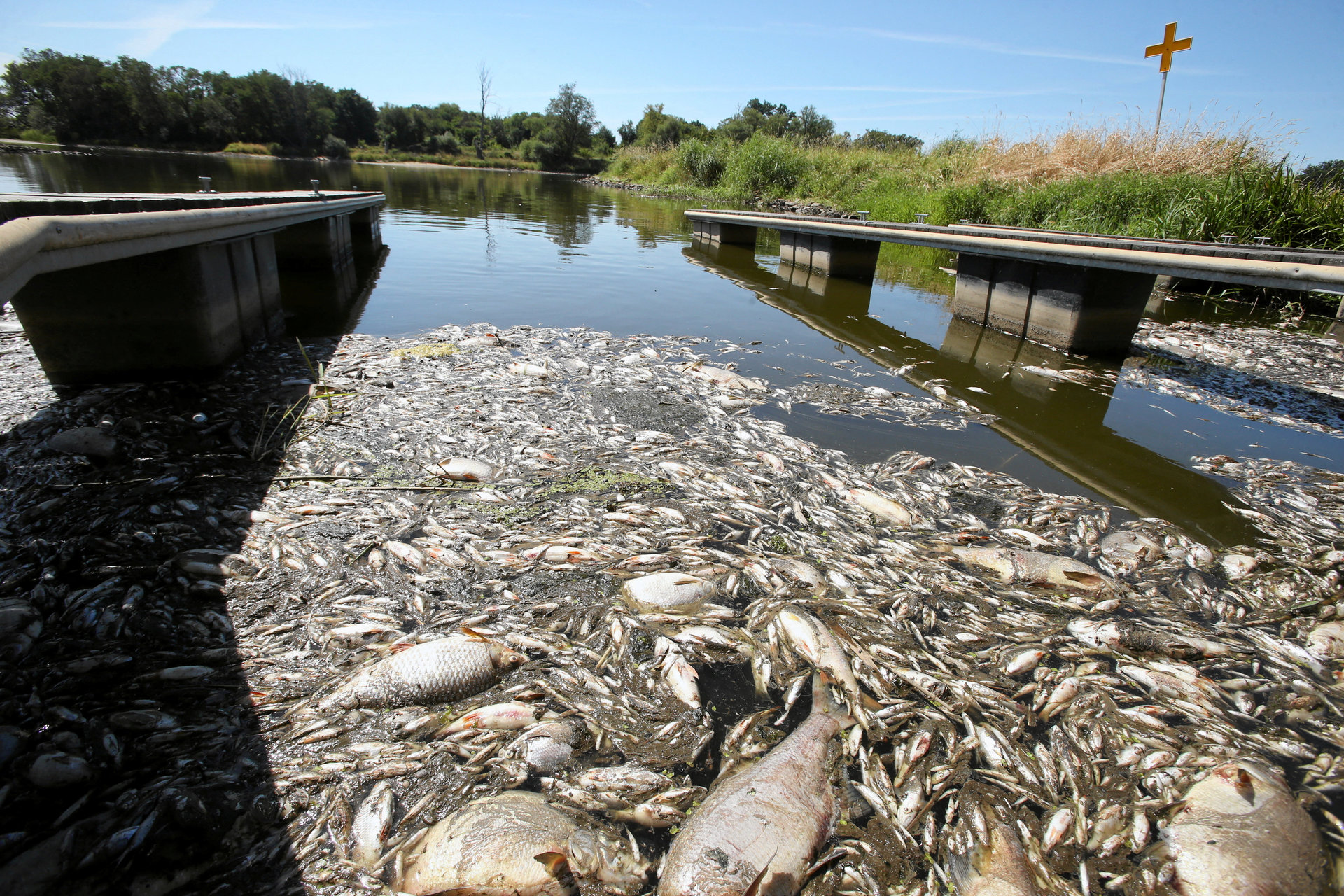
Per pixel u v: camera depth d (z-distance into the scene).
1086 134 14.77
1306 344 7.57
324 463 3.65
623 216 18.89
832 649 2.52
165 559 2.76
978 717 2.28
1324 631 2.77
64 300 4.22
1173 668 2.53
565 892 1.65
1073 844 1.86
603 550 3.03
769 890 1.67
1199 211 10.15
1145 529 3.49
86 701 2.08
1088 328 6.54
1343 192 10.01
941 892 1.71
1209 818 1.91
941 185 17.42
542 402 4.70
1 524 2.91
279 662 2.30
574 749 2.06
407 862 1.69
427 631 2.47
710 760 2.06
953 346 6.86
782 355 6.27
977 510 3.63
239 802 1.80
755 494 3.64
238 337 5.17
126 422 3.88
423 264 10.09
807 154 23.83
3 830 1.68
